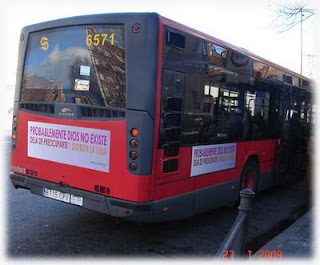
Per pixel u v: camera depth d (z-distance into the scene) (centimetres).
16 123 611
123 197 490
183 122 541
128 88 489
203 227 643
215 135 625
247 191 425
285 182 1049
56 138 556
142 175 481
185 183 553
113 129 500
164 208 511
